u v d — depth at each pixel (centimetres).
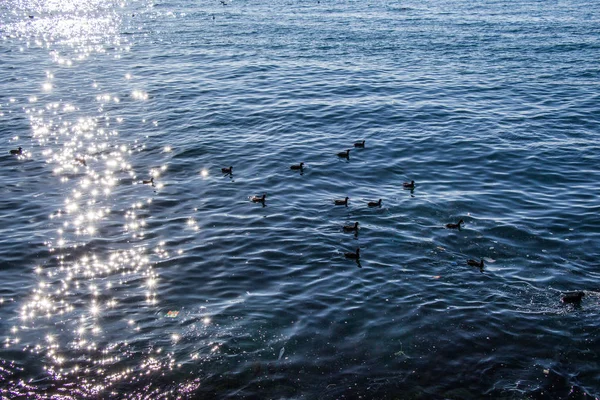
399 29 5978
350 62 4600
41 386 1320
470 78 4116
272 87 3916
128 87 3975
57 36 6038
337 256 1848
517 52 4881
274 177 2486
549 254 1869
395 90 3819
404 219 2095
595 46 5025
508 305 1608
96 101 3659
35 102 3638
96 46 5462
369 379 1352
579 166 2605
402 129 3095
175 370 1372
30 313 1573
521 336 1489
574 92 3747
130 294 1662
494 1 8031
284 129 3106
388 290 1675
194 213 2161
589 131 3055
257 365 1390
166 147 2861
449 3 7925
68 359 1404
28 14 7719
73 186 2412
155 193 2336
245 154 2755
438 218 2108
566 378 1354
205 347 1445
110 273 1769
